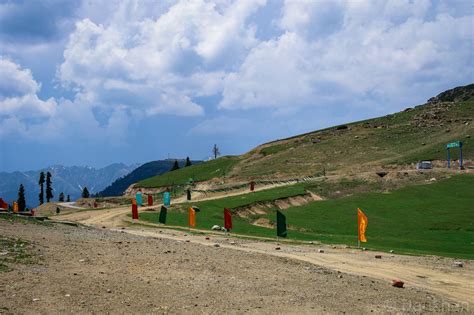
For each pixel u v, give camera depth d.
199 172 139.50
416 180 91.81
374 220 66.62
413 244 47.91
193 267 22.89
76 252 24.64
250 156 151.00
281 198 80.81
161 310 15.32
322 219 68.25
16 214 46.16
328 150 133.62
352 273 26.81
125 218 66.06
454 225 62.09
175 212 71.81
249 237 47.69
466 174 93.25
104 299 16.00
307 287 20.14
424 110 163.38
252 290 18.89
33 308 14.38
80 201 122.31
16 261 20.52
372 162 112.69
